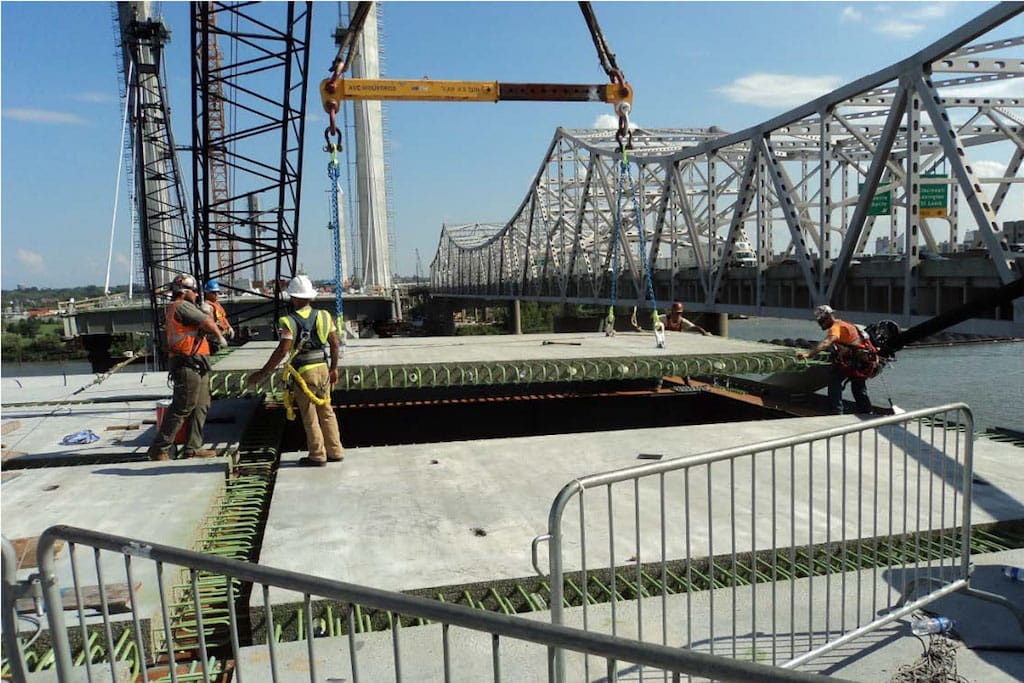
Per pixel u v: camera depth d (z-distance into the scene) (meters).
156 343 32.50
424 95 9.03
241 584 4.42
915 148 15.51
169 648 2.41
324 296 66.62
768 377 13.56
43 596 2.58
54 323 84.25
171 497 5.59
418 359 9.45
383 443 11.21
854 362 9.09
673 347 10.98
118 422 9.02
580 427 11.80
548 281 56.38
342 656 3.65
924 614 4.08
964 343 47.22
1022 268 12.91
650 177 38.38
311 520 5.29
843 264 18.62
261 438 8.50
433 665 3.57
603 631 3.87
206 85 19.45
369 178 88.56
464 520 5.28
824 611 4.12
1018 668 3.55
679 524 5.12
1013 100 18.06
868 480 6.19
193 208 20.94
